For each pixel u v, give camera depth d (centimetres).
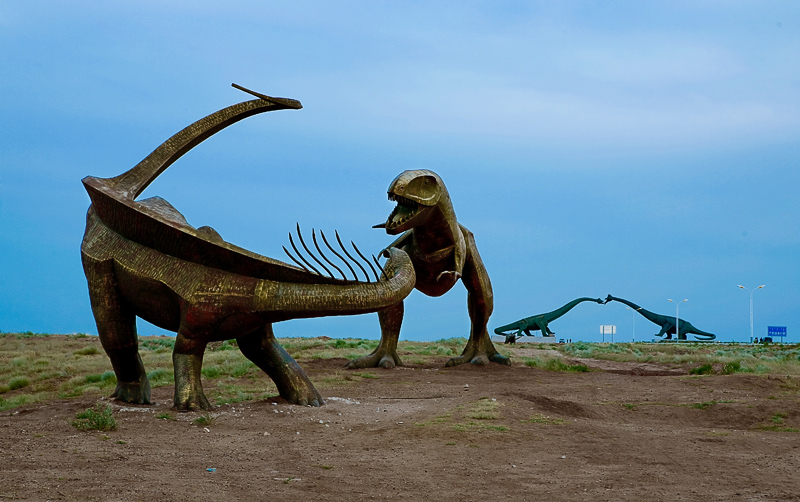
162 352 2767
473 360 2405
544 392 1786
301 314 1247
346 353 2653
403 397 1644
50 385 2047
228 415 1260
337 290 1239
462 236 2217
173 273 1275
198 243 1259
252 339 1409
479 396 1518
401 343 3494
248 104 1433
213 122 1439
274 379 1443
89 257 1357
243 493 740
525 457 967
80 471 803
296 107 1423
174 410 1276
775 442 1168
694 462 969
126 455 907
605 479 852
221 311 1244
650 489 807
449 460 934
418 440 1063
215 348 2872
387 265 1409
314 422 1222
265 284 1246
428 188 1928
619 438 1122
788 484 847
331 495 750
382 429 1153
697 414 1506
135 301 1325
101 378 2023
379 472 863
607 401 1648
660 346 4347
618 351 3784
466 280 2425
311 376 2014
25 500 671
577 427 1194
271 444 1029
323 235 1259
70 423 1129
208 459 908
